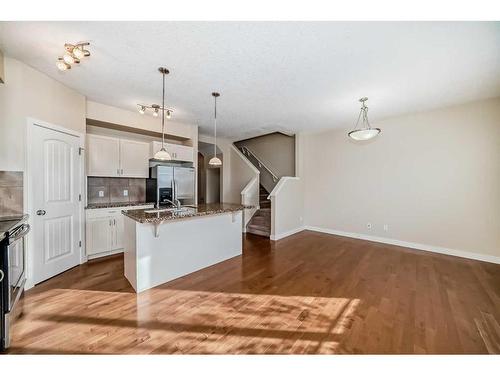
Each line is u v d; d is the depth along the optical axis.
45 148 2.77
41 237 2.72
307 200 5.88
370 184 4.79
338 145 5.29
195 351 1.63
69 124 3.11
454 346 1.69
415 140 4.16
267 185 6.99
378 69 2.56
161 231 2.74
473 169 3.61
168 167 4.41
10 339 1.73
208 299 2.38
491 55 2.26
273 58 2.34
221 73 2.66
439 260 3.57
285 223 5.16
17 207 2.50
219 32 1.94
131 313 2.10
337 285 2.72
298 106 3.76
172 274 2.86
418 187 4.15
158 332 1.84
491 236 3.48
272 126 5.09
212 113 4.16
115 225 3.78
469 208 3.66
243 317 2.06
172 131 4.65
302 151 5.80
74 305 2.23
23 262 2.35
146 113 4.13
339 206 5.29
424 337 1.79
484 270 3.16
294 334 1.83
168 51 2.22
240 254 3.85
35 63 2.50
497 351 1.64
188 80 2.84
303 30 1.91
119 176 3.94
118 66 2.51
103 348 1.65
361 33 1.94
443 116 3.86
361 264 3.41
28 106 2.56
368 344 1.72
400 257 3.72
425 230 4.09
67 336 1.77
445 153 3.86
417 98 3.41
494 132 3.43
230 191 6.72
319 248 4.23
